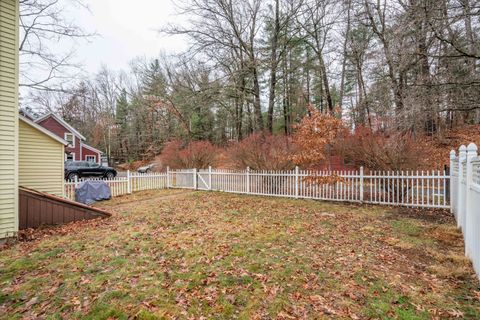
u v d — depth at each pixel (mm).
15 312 3039
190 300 3178
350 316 2777
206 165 17312
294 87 25375
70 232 6352
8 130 5723
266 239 5336
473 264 3775
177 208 9008
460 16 7523
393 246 4820
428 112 9281
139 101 35188
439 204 7875
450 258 4156
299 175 10547
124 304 3111
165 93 26031
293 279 3609
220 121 30016
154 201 10852
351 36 17719
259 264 4113
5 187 5660
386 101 11758
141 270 4008
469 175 4180
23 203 6910
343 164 10703
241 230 6012
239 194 12125
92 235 5961
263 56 18078
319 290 3318
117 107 43062
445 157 12438
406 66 9906
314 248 4781
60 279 3783
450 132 15953
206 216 7602
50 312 3018
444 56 8336
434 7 7816
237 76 17812
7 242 5625
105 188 11766
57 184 9852
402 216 7137
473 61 8523
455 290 3229
